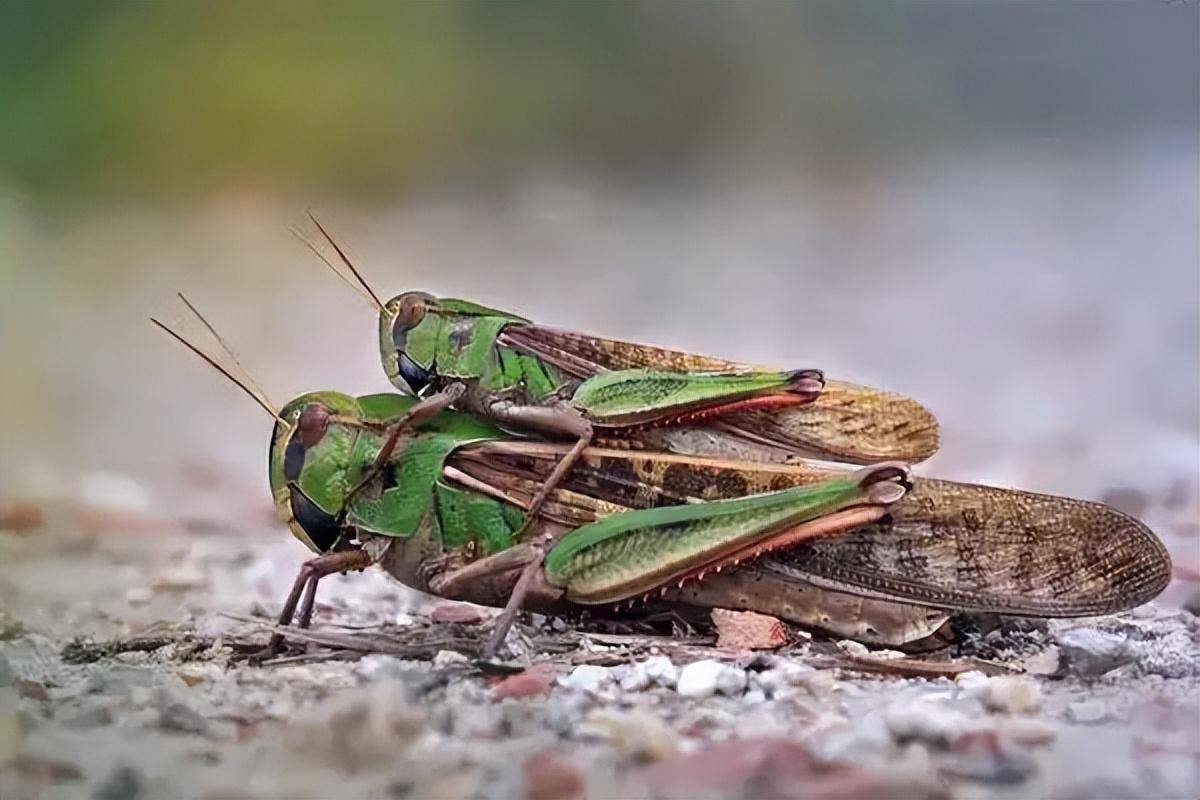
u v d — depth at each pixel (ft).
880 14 1.32
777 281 1.57
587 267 1.57
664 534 0.85
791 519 0.85
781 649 0.86
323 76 1.35
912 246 1.67
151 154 1.40
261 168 1.45
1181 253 1.59
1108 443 1.13
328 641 0.86
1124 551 0.86
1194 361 1.33
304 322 1.41
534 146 1.51
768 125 1.50
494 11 1.33
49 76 1.29
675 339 1.37
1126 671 0.85
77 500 1.06
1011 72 1.38
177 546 1.01
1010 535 0.86
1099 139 1.49
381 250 1.50
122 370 1.37
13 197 1.44
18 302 1.41
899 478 0.85
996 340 1.39
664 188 1.62
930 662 0.85
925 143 1.55
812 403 0.89
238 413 1.29
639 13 1.37
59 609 0.92
